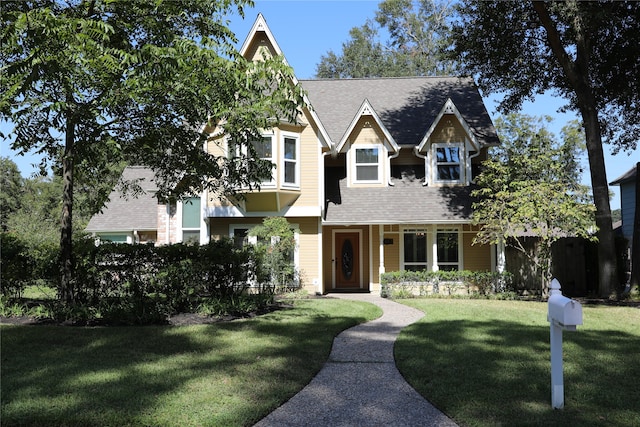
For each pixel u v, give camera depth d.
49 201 37.00
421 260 18.69
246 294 12.66
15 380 5.59
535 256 16.62
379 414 4.88
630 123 20.98
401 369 6.44
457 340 8.10
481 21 18.19
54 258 10.91
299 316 10.69
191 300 10.92
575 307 4.54
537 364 6.50
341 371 6.48
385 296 16.38
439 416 4.82
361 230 19.47
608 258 16.09
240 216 17.59
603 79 18.83
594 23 14.95
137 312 9.66
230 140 9.86
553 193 14.66
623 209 23.44
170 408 4.73
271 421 4.68
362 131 19.06
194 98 8.65
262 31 17.45
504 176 16.36
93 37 7.40
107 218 23.89
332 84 22.95
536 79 19.94
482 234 16.28
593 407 4.88
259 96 8.91
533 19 18.14
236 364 6.52
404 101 21.52
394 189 18.80
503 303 13.85
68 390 5.23
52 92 8.16
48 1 8.53
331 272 19.38
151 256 11.20
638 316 11.16
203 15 9.18
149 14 8.55
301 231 17.89
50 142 9.98
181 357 6.86
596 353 7.13
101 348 7.38
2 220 33.22
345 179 19.50
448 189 18.56
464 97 21.48
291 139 17.67
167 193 11.76
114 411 4.58
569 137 23.61
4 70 7.21
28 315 10.17
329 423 4.64
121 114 9.47
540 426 4.38
